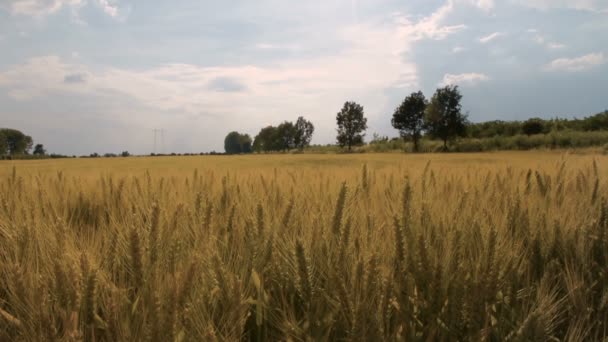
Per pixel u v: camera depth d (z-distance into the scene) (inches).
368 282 59.9
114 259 78.0
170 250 73.9
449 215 99.7
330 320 62.2
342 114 3036.4
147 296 60.6
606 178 144.1
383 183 153.5
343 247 70.7
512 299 71.1
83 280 60.2
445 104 2447.1
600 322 69.8
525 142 2201.0
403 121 2684.5
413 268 68.0
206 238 79.4
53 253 70.2
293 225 92.0
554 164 187.3
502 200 121.0
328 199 121.6
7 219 92.0
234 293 59.4
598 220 97.3
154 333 51.0
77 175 199.0
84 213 128.4
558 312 74.6
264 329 66.3
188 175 194.1
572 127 2470.5
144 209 101.7
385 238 86.4
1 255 78.5
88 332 58.4
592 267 88.8
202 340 54.2
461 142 2549.2
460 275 65.7
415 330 63.5
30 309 57.2
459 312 63.1
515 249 82.4
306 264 69.0
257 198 117.8
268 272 78.8
